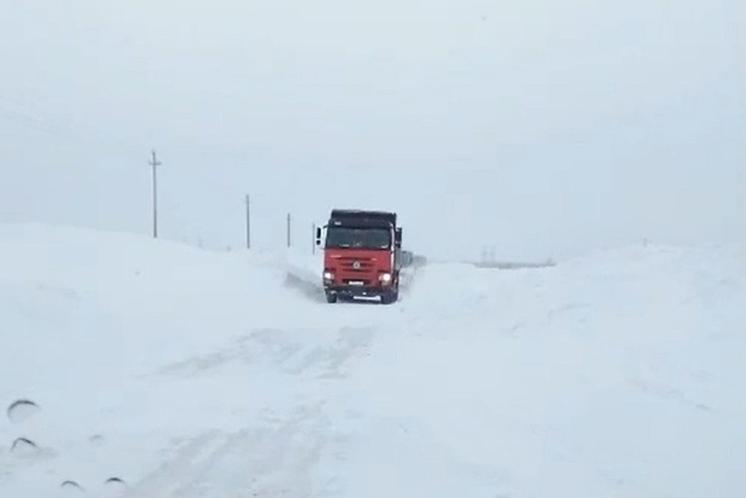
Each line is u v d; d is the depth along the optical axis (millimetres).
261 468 10562
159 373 17047
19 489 9758
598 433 11148
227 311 27688
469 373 15656
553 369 14883
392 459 10781
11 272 29500
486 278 42375
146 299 27375
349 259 36031
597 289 20984
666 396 12391
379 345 20672
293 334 22688
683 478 9422
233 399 14523
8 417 12742
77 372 16344
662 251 23203
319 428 12500
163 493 9641
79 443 11633
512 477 9742
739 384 12695
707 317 16484
